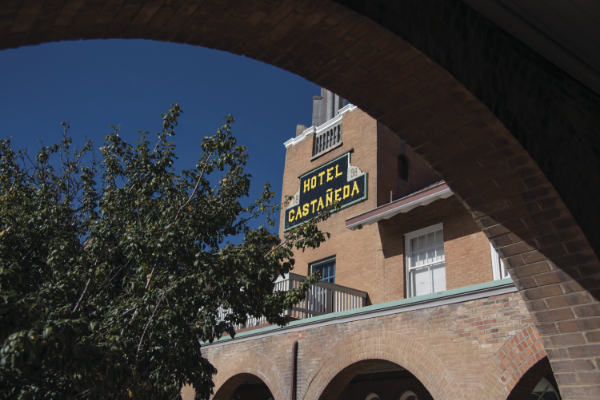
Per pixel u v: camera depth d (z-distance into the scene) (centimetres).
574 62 464
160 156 827
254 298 729
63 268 695
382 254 1493
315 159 1939
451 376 850
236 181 850
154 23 290
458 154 425
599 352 435
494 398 779
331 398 1075
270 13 302
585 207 441
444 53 352
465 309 870
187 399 1418
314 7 298
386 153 1711
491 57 397
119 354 433
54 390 519
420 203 1300
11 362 326
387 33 321
